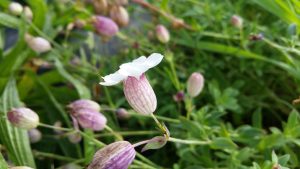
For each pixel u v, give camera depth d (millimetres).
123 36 154
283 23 135
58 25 167
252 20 158
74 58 157
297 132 96
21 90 147
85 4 167
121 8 150
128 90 80
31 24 144
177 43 154
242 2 152
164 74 136
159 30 129
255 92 142
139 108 80
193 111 121
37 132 118
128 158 75
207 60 146
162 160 126
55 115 141
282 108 134
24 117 95
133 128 138
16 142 104
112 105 129
